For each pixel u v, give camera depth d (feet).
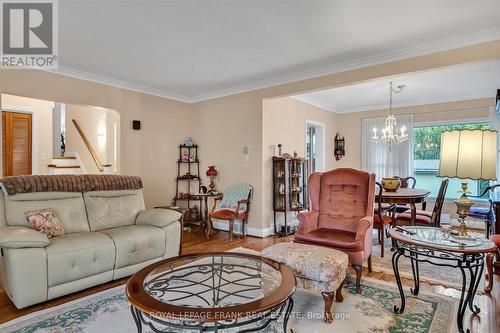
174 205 17.72
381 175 21.33
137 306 4.90
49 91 12.74
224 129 17.25
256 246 13.76
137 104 16.14
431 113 19.67
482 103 17.94
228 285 7.16
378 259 11.90
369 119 21.98
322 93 17.92
